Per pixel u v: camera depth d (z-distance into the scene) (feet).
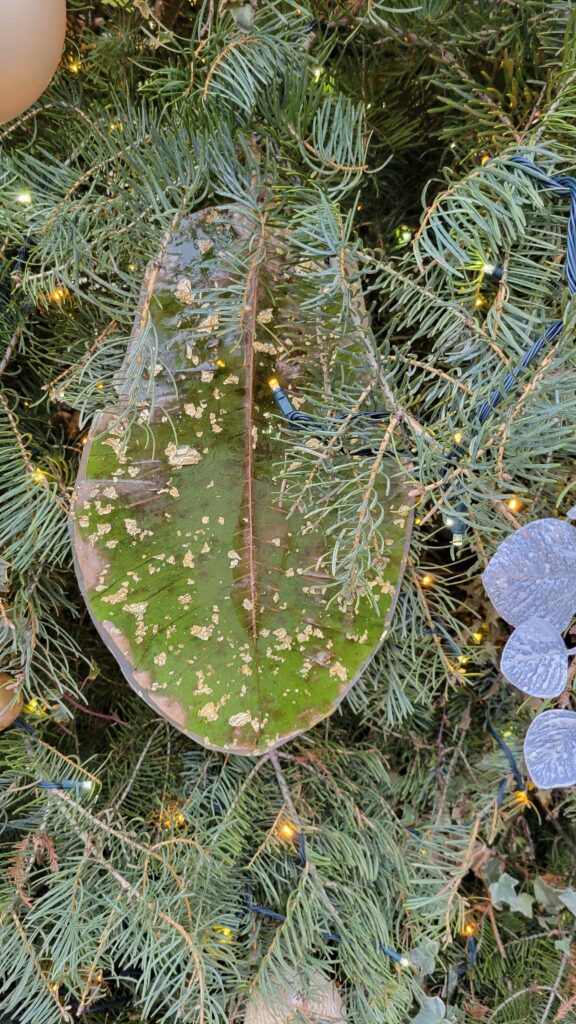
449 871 3.05
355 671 2.72
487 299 2.68
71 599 3.14
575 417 2.48
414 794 3.22
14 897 2.85
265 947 2.96
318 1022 2.84
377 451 2.56
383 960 2.91
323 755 3.08
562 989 3.02
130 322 2.67
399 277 2.51
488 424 2.46
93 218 2.61
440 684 3.19
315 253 2.46
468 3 2.67
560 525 2.45
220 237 2.62
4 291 2.86
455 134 2.72
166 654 2.71
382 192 3.00
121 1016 3.07
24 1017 2.81
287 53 2.54
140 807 3.07
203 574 2.72
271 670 2.73
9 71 2.35
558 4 2.53
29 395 3.01
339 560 2.73
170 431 2.68
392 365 2.62
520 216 2.41
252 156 2.55
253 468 2.71
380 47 2.79
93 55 2.74
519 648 2.46
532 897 3.18
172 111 2.60
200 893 2.89
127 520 2.70
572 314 2.40
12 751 2.95
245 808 2.96
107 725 3.28
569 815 3.15
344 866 2.98
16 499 2.80
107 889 2.92
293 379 2.69
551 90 2.52
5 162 2.68
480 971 3.12
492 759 3.15
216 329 2.65
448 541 3.15
